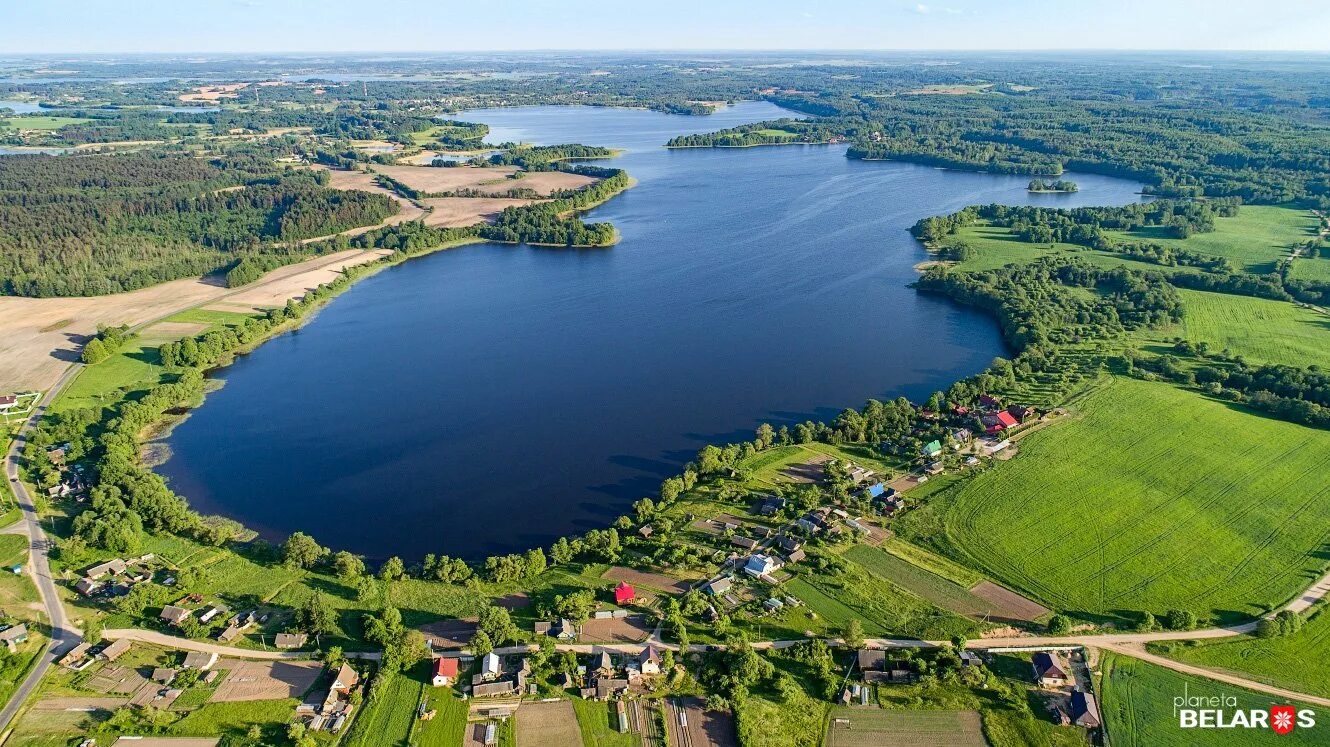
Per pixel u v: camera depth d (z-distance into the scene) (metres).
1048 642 139.25
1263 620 140.75
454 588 158.00
